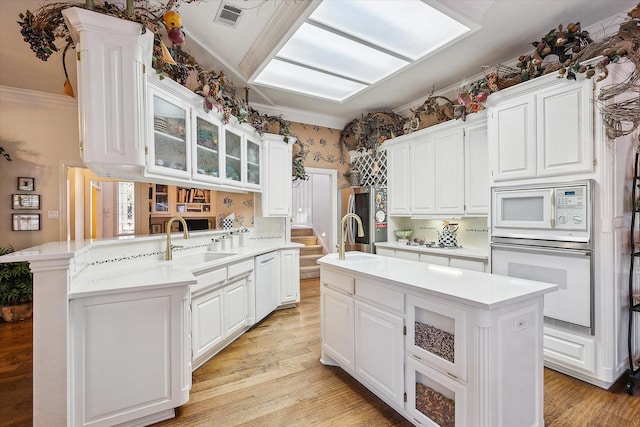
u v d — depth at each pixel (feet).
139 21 6.25
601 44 7.07
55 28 5.99
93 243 6.93
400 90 13.84
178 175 8.32
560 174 7.96
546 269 8.21
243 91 13.83
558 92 7.99
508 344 4.90
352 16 8.08
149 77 7.16
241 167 12.12
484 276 6.40
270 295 12.48
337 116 17.74
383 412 6.51
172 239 9.63
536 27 9.13
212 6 8.28
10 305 12.32
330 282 8.25
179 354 6.32
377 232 15.35
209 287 8.69
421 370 5.62
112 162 6.14
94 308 5.62
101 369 5.68
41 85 12.92
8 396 7.09
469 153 11.61
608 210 7.24
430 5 7.59
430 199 13.24
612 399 6.91
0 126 13.29
